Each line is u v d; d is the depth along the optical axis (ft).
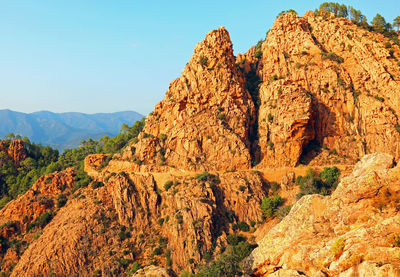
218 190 369.71
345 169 370.53
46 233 358.43
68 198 413.18
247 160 395.75
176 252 315.37
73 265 319.88
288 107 405.80
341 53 446.60
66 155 620.08
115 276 314.35
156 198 378.53
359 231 122.72
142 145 430.20
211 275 215.92
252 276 166.09
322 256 131.64
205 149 409.28
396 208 122.52
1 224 380.99
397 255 110.63
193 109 433.07
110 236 348.79
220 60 451.12
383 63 410.93
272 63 471.62
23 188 488.02
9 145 552.82
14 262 344.28
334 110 417.90
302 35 467.93
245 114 431.84
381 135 374.22
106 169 440.04
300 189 356.59
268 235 167.53
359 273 113.39
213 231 326.65
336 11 510.99
